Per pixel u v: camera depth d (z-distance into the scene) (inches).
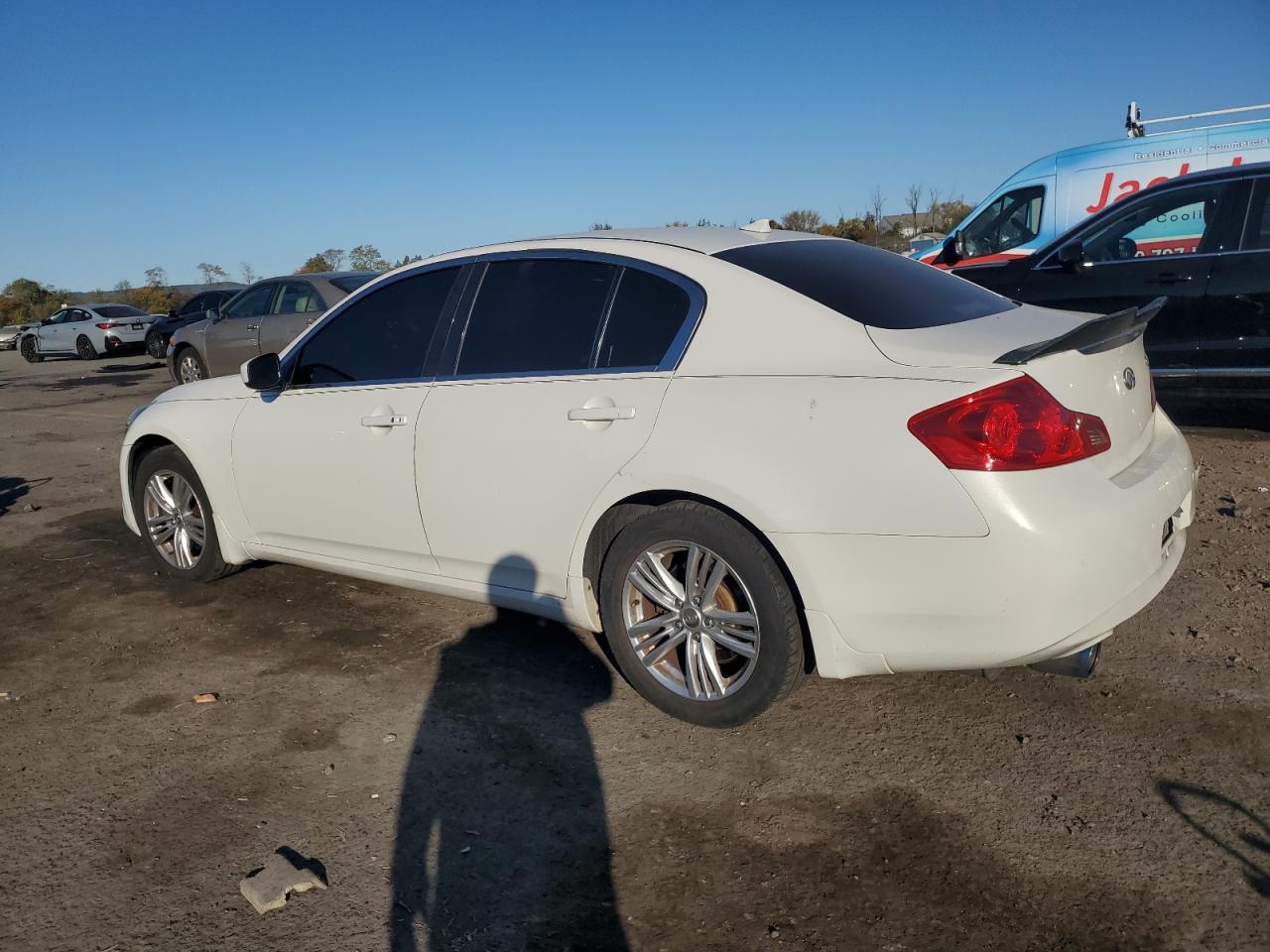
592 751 134.0
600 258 149.6
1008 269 313.7
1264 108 396.5
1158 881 102.7
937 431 113.0
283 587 205.8
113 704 154.9
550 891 106.1
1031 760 126.0
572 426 141.1
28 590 213.2
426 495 159.2
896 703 142.9
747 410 126.0
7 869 113.3
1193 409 323.6
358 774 130.6
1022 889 102.7
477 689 153.8
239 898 106.8
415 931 100.9
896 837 112.3
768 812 118.1
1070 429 114.4
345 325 178.1
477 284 161.6
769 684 128.6
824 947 96.0
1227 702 136.6
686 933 98.8
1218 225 280.5
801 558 121.2
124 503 218.7
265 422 183.6
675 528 132.3
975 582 112.5
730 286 135.6
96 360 1019.9
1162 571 125.0
